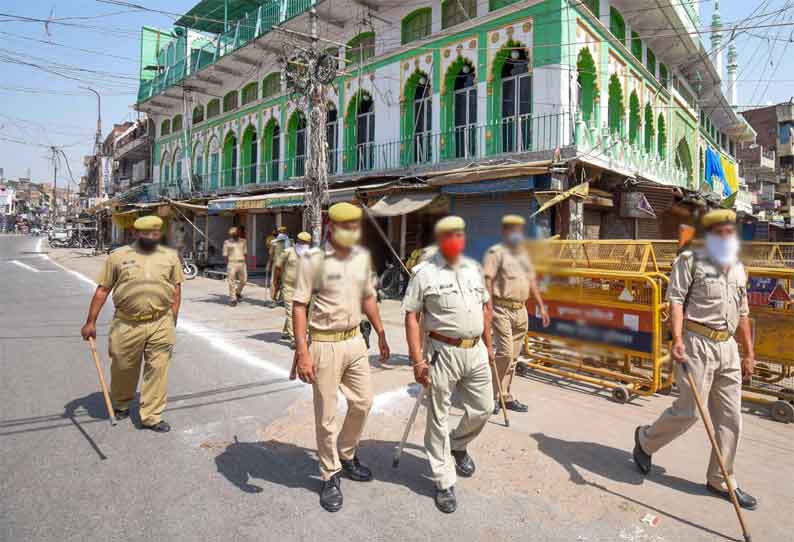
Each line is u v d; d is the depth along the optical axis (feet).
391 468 12.01
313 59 37.24
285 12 57.98
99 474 11.46
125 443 13.17
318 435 10.41
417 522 9.77
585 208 38.78
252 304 39.86
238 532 9.32
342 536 9.27
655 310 17.06
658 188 41.29
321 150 37.32
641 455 11.88
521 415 15.75
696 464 12.44
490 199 36.81
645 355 17.40
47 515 9.75
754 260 19.85
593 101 41.60
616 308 18.13
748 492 11.18
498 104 41.14
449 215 10.77
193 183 83.66
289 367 20.99
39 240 185.57
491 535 9.38
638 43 50.80
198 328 29.48
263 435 13.84
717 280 10.56
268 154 68.44
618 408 16.61
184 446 13.07
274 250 40.57
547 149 36.24
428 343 10.87
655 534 9.48
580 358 20.02
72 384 18.08
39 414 15.08
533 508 10.34
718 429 10.83
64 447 12.85
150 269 13.70
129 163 129.29
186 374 19.74
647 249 18.19
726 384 10.72
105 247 125.90
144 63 99.14
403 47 47.70
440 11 45.37
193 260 64.59
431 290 10.42
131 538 9.07
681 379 10.89
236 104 75.46
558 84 36.96
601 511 10.25
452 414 15.61
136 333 13.74
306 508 10.19
